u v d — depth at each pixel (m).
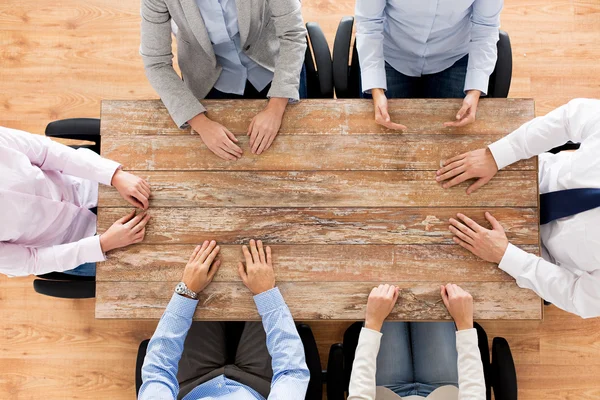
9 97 2.37
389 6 1.63
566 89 2.32
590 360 2.19
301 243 1.56
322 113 1.60
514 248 1.50
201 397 1.73
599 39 2.33
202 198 1.58
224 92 1.87
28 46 2.38
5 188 1.45
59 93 2.36
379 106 1.57
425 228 1.55
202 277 1.52
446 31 1.67
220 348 1.87
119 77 2.37
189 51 1.67
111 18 2.37
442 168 1.57
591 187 1.41
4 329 2.26
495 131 1.58
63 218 1.66
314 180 1.58
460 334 1.53
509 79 1.69
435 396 1.74
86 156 1.57
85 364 2.24
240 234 1.56
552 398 2.18
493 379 1.67
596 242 1.39
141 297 1.55
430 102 1.60
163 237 1.57
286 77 1.56
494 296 1.53
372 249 1.55
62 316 2.26
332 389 1.63
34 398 2.23
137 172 1.59
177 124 1.57
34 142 1.55
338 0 2.36
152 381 1.48
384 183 1.57
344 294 1.54
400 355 1.86
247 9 1.49
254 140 1.58
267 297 1.51
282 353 1.51
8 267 1.52
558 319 2.20
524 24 2.34
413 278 1.54
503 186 1.56
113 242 1.54
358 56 1.67
